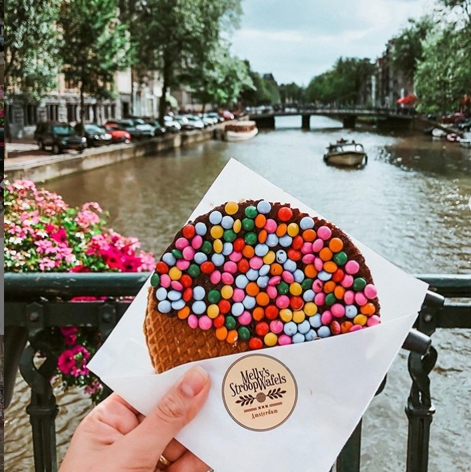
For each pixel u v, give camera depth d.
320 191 10.42
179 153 25.64
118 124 28.47
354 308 0.63
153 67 28.39
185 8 26.84
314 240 0.63
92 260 3.38
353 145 14.42
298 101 38.19
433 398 4.02
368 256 0.71
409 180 9.48
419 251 5.32
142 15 27.30
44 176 17.20
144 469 0.66
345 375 0.63
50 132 19.98
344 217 7.66
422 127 18.88
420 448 1.15
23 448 3.82
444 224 5.68
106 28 21.58
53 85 20.53
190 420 0.64
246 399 0.64
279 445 0.64
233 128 31.00
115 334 0.73
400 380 4.61
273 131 35.31
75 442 0.72
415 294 0.70
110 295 1.19
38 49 18.94
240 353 0.64
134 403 0.67
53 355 1.21
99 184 17.00
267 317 0.64
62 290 1.18
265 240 0.64
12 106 23.91
